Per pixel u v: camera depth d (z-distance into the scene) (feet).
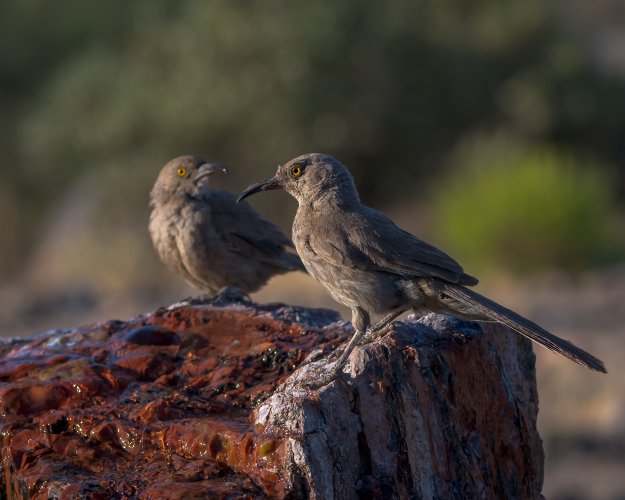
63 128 86.48
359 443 17.24
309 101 80.53
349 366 17.97
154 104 81.76
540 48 86.28
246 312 22.26
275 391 18.71
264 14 81.66
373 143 81.82
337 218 20.98
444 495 17.76
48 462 17.53
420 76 83.05
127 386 19.63
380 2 83.25
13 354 21.43
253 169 81.92
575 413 38.68
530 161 68.49
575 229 63.41
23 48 103.24
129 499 16.40
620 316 50.11
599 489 33.94
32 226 92.73
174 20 86.33
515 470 19.72
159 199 30.42
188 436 17.37
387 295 20.33
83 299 68.03
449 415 18.22
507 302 55.26
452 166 79.25
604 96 86.69
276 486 16.24
